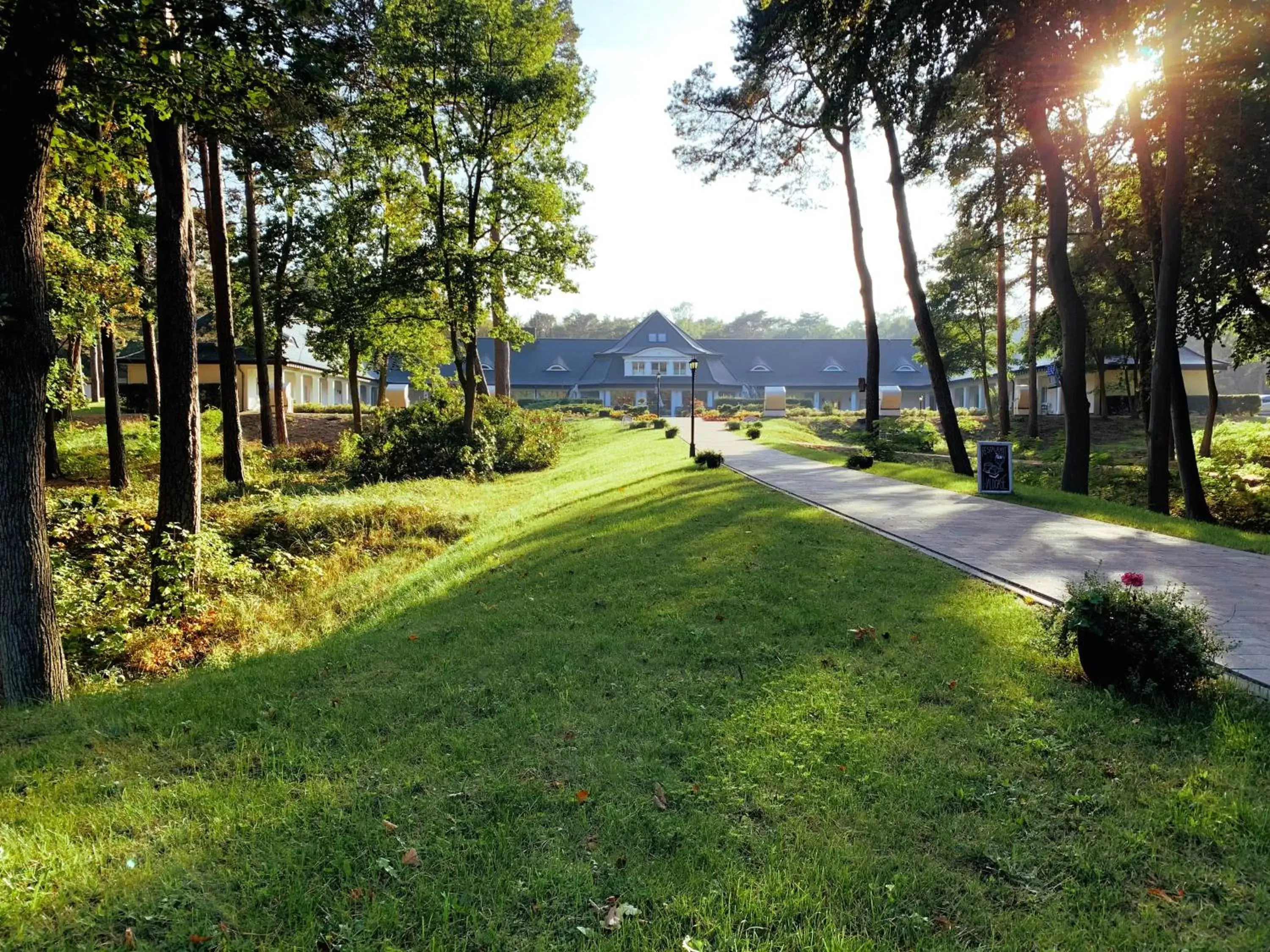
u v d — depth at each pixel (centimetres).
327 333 2395
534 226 2238
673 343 6612
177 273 925
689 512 1116
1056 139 1563
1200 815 312
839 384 6581
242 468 1744
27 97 534
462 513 1488
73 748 446
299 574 1064
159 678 704
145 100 689
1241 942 244
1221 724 388
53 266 1368
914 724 404
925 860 293
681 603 661
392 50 1902
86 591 862
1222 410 3881
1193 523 1080
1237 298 1731
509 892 282
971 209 1717
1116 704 415
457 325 2181
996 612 596
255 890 290
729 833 314
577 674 512
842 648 529
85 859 312
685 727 416
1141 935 249
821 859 294
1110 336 2081
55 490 1382
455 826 328
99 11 571
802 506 1144
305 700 504
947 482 1491
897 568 749
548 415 3762
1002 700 431
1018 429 3303
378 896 284
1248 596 643
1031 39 1259
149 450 2144
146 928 271
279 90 738
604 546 934
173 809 356
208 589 941
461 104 2083
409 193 2341
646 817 330
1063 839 303
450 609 748
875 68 1300
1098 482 2114
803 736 397
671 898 278
